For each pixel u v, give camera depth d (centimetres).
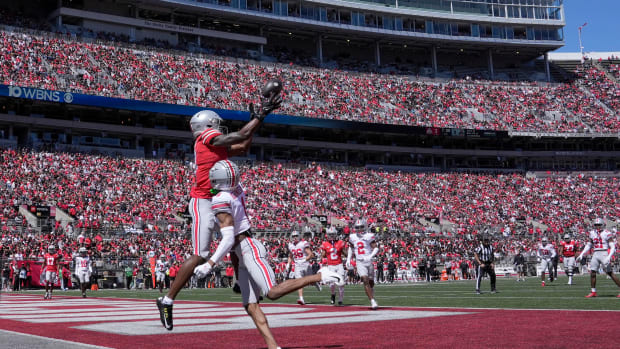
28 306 1484
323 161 6116
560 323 812
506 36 7575
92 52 5384
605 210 5869
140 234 3703
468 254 4381
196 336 721
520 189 6162
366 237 1220
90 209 3888
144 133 5184
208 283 3325
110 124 5047
